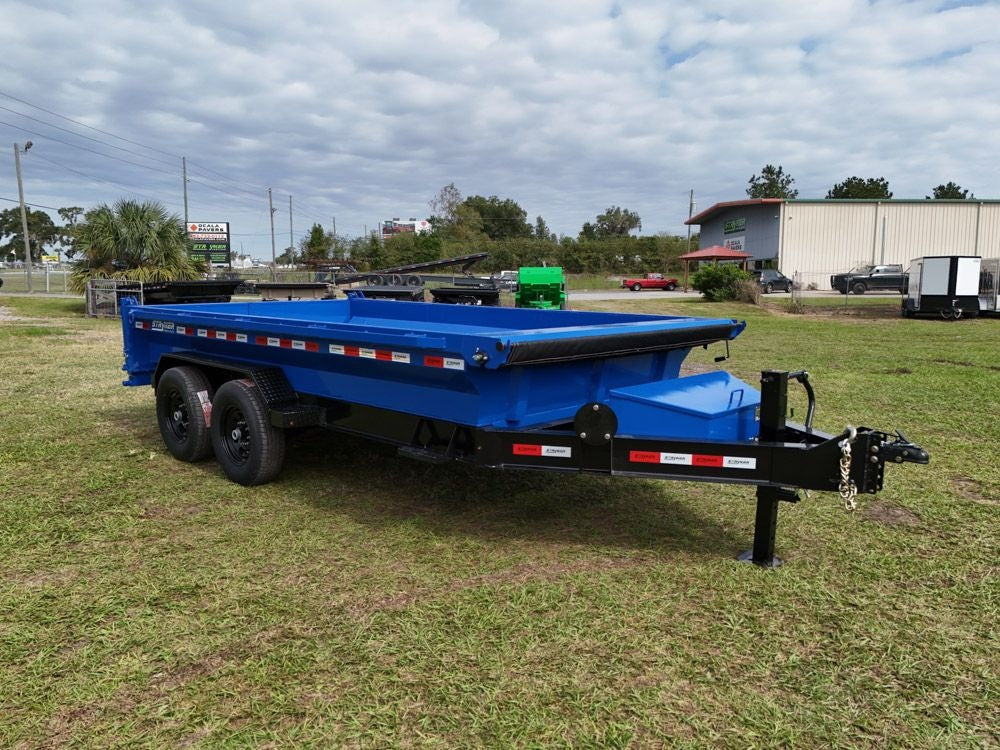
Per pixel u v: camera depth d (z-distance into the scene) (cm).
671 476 344
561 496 475
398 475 521
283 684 268
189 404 533
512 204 10406
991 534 411
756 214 5016
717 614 319
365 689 265
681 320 446
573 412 395
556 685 267
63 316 2147
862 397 818
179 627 309
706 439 342
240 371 491
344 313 754
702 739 238
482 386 350
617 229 10394
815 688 266
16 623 312
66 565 371
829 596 335
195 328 545
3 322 1884
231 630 306
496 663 280
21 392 854
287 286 1573
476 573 360
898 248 4691
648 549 389
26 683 268
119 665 280
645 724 246
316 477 517
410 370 380
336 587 345
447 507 455
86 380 943
